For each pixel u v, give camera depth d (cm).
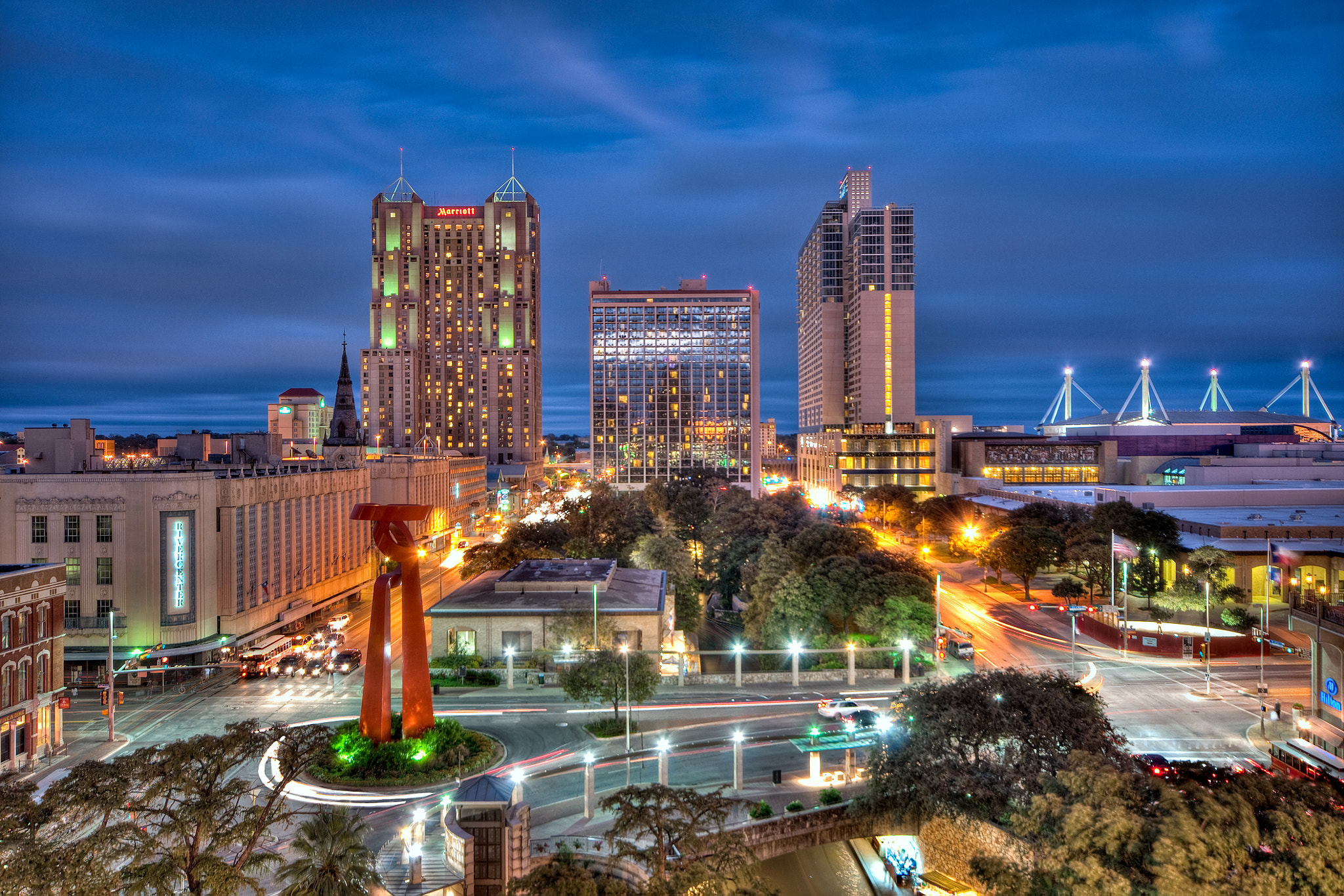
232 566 9419
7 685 6175
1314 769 5206
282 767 4316
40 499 8725
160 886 3491
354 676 8888
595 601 8412
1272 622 10456
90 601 8700
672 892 3544
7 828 3366
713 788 5669
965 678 5103
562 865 3800
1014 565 12525
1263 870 3331
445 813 4556
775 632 8950
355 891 3734
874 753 4981
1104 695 7750
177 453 12650
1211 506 15712
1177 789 3897
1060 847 3659
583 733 6869
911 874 4888
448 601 9275
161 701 8025
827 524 13212
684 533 18675
